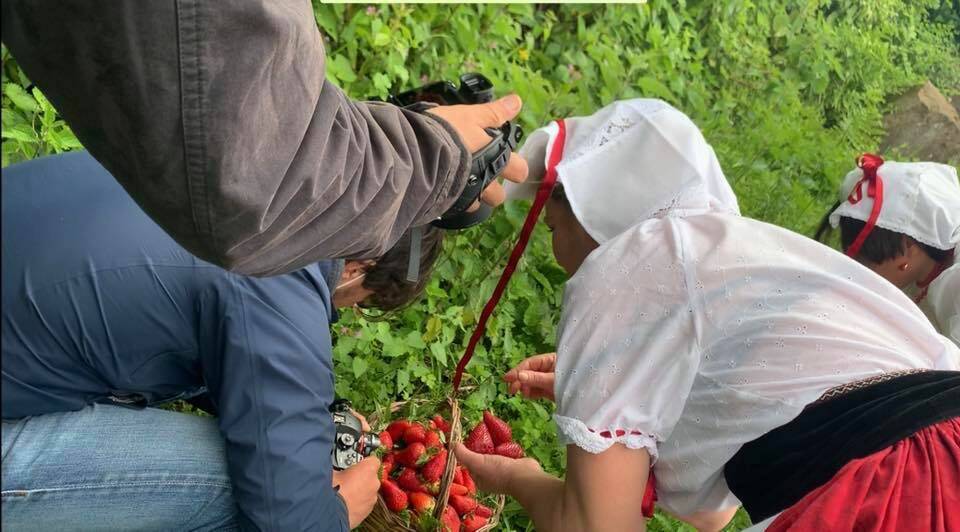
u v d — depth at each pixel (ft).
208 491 5.14
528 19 13.01
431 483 7.23
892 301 4.79
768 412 4.35
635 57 13.99
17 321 4.48
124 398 5.18
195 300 4.75
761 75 17.52
